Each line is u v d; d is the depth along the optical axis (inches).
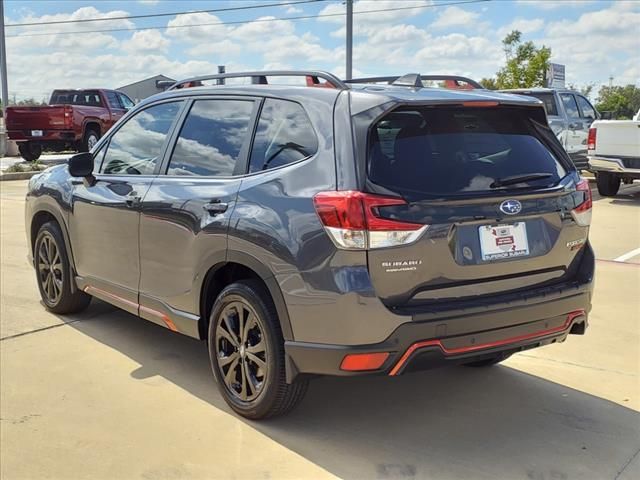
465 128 149.9
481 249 140.9
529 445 147.9
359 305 131.0
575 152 608.4
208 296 168.1
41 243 234.7
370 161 135.3
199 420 158.4
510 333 145.0
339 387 178.2
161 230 175.6
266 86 165.8
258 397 152.4
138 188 186.1
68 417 159.5
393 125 141.3
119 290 197.5
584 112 628.7
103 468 138.2
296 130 151.1
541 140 161.2
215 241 156.6
